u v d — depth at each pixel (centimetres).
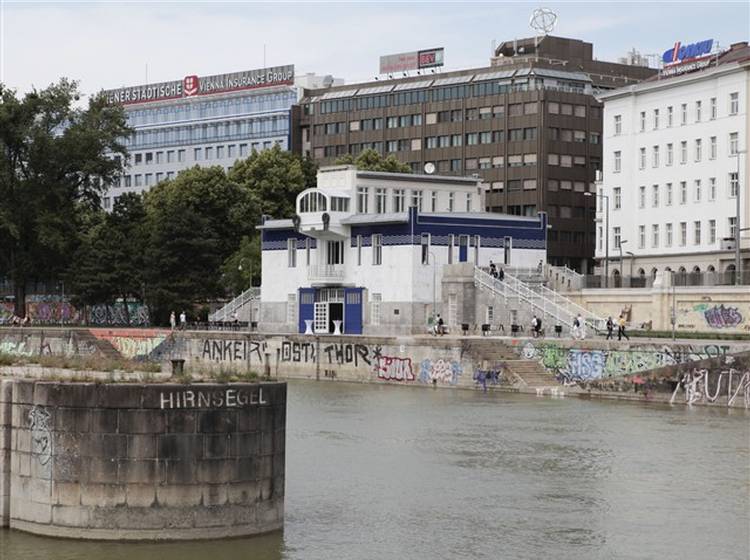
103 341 14325
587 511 5259
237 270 15838
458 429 7756
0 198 16512
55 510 4209
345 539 4647
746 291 11419
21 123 16550
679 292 12031
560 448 6944
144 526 4162
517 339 10444
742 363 8775
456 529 4884
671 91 15838
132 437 4153
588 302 13000
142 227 16838
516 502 5425
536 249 13938
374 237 13375
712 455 6694
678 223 15688
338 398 9825
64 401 4191
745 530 4938
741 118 14712
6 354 5062
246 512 4256
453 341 10731
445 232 13225
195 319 16012
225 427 4209
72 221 16812
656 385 9262
